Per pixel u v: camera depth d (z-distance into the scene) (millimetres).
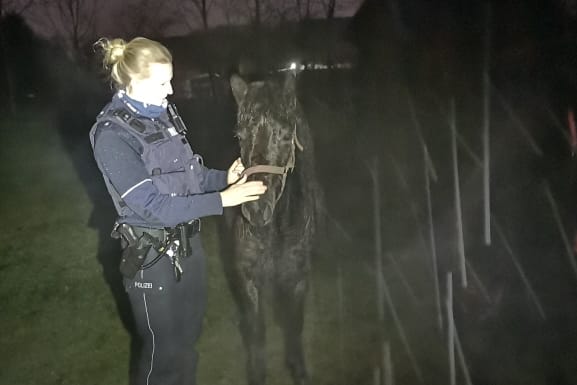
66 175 9195
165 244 2275
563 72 9398
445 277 4492
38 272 5145
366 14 14828
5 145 12055
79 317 4312
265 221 2777
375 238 5387
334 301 4273
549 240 4906
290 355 3410
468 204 5910
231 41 21703
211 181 2695
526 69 9977
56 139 12891
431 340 3699
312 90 15383
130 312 4352
